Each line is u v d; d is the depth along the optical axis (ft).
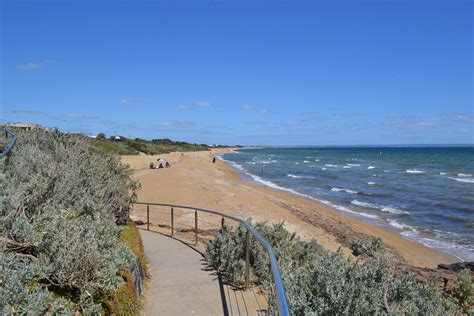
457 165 232.12
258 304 16.71
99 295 11.69
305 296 13.88
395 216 74.18
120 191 23.66
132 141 245.86
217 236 22.39
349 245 48.03
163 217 54.08
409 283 15.74
